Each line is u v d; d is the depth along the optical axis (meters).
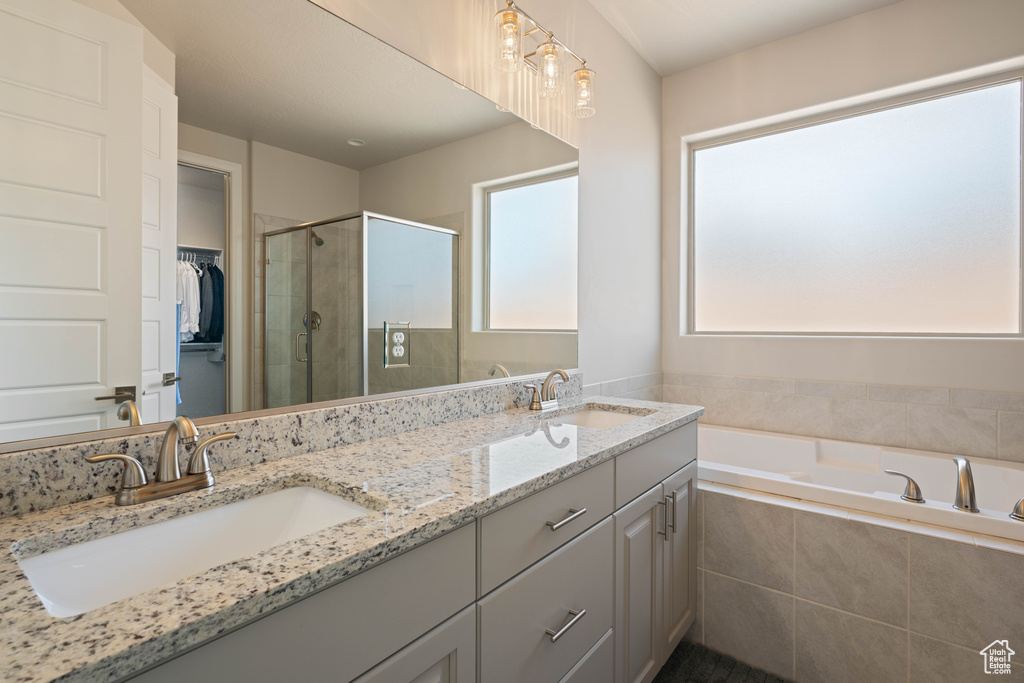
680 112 3.08
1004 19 2.22
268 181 1.19
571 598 1.17
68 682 0.44
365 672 0.72
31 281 0.83
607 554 1.32
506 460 1.14
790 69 2.73
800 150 2.88
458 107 1.68
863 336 2.63
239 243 1.13
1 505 0.78
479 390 1.72
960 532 1.59
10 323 0.80
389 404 1.40
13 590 0.58
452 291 1.67
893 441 2.50
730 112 2.91
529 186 2.00
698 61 2.96
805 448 2.62
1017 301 2.32
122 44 0.94
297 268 1.25
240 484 0.95
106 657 0.46
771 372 2.83
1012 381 2.23
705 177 3.20
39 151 0.83
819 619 1.76
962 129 2.45
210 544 0.88
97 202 0.91
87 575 0.74
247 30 1.15
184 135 1.04
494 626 0.94
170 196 1.01
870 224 2.68
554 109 2.15
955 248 2.46
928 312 2.53
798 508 1.81
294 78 1.24
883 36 2.49
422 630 0.80
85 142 0.89
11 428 0.81
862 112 2.66
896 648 1.62
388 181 1.47
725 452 2.86
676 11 2.49
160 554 0.82
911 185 2.57
